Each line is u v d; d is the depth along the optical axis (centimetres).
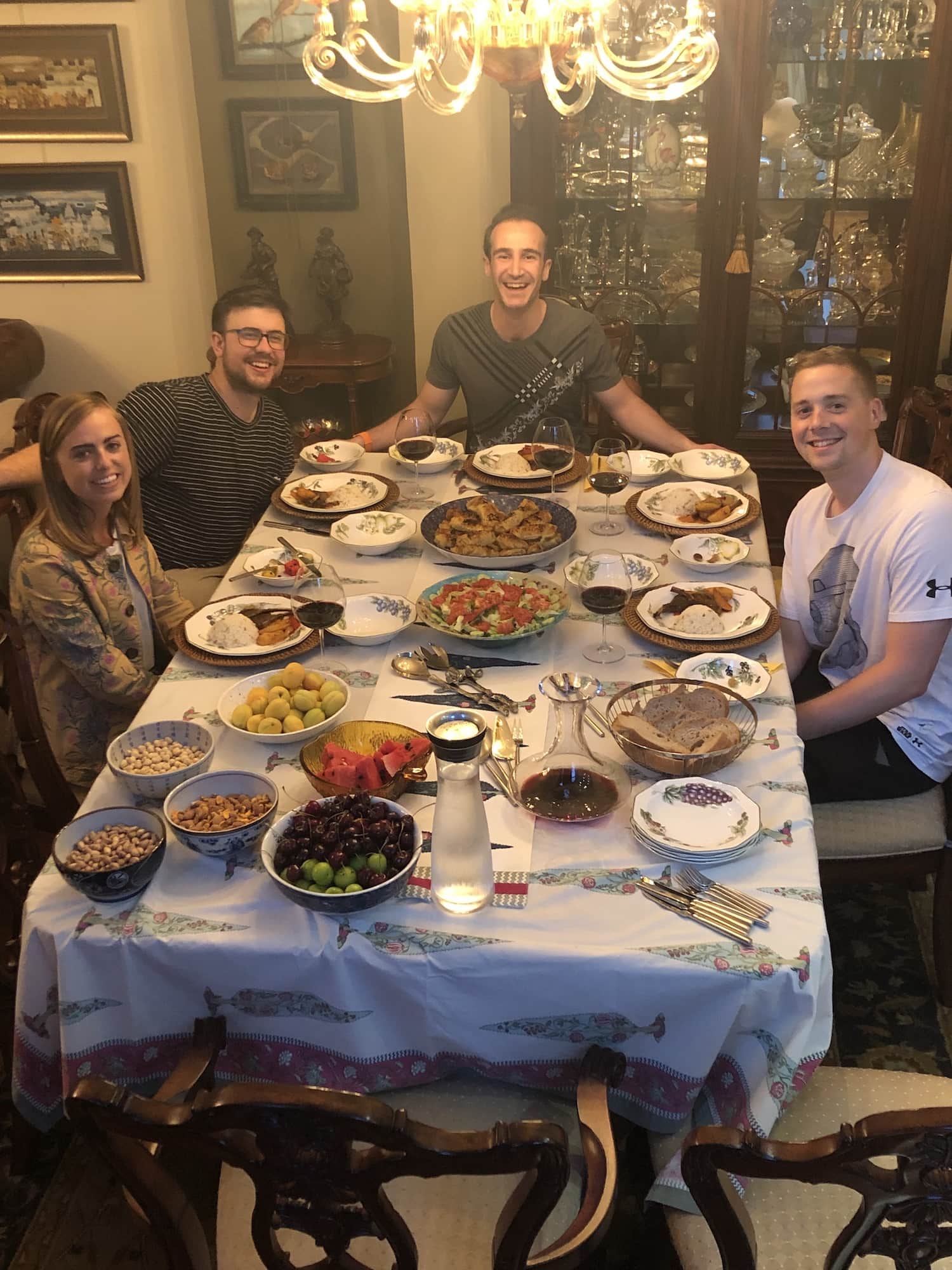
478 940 131
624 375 329
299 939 132
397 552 229
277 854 137
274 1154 98
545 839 148
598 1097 127
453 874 132
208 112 387
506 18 203
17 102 380
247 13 373
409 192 375
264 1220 107
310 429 311
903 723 199
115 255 402
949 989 210
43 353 401
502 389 302
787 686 180
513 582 204
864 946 230
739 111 328
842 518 206
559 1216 129
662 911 135
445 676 182
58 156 389
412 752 154
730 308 353
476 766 129
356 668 186
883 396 359
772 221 343
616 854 145
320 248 384
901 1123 91
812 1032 131
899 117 327
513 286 282
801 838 147
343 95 234
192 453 262
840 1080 146
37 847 183
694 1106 140
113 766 156
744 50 320
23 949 138
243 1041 139
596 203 348
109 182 391
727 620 197
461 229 380
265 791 149
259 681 176
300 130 388
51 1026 142
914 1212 99
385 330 418
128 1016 138
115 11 370
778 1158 97
